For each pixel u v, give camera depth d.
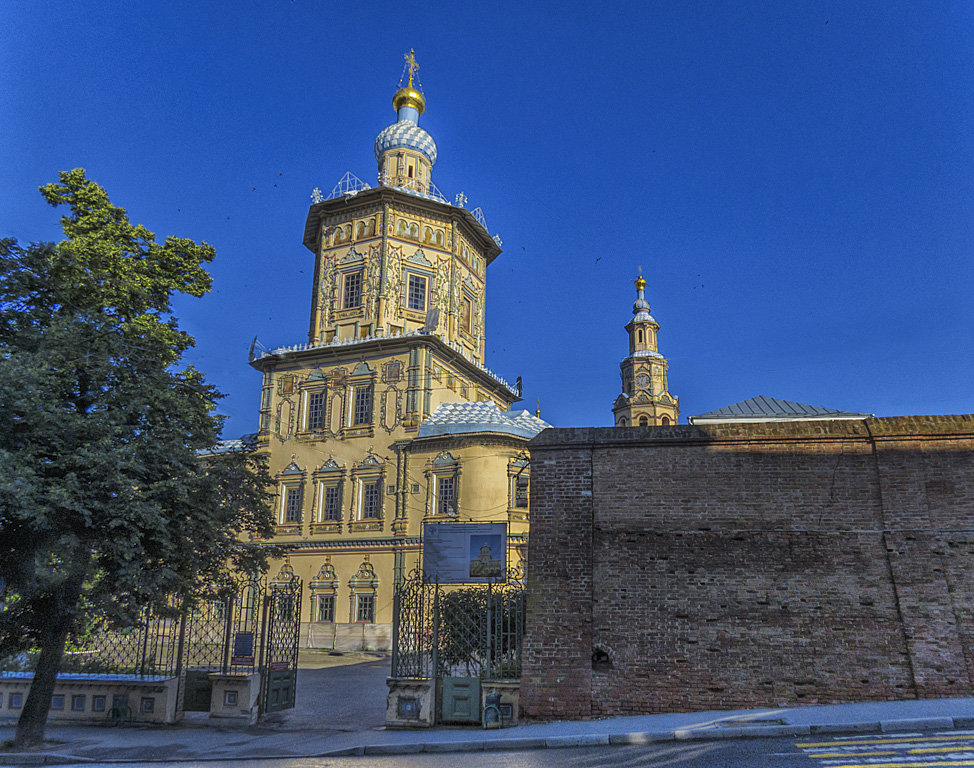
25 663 18.30
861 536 13.01
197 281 25.45
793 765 8.93
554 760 10.17
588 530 13.79
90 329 15.01
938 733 10.13
